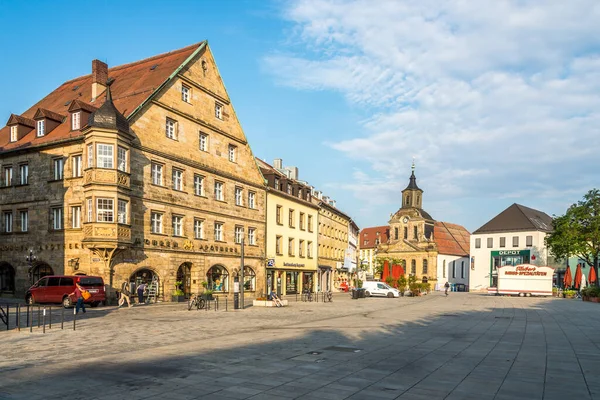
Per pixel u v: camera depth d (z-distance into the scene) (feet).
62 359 41.60
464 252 391.24
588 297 162.61
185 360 41.06
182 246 130.11
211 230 142.41
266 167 203.41
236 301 105.09
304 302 136.56
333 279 249.14
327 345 50.44
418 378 35.14
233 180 154.10
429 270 361.71
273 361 40.93
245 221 159.53
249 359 41.73
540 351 47.91
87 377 34.32
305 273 209.56
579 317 90.99
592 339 57.47
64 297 101.60
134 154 115.34
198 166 137.49
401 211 384.88
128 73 145.18
